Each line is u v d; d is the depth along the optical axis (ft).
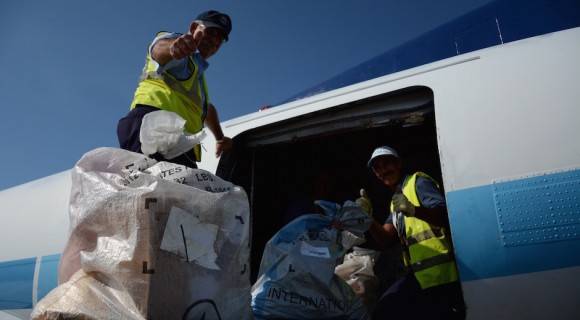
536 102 6.65
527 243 6.08
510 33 10.40
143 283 4.78
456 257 6.29
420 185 7.79
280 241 7.22
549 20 9.88
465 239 6.29
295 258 6.88
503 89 6.92
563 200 6.11
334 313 6.80
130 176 5.32
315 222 7.32
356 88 8.37
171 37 6.93
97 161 5.69
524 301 5.99
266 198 10.33
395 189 9.41
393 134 11.47
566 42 7.20
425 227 7.53
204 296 5.00
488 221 6.26
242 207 5.70
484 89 7.02
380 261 10.39
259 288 6.92
